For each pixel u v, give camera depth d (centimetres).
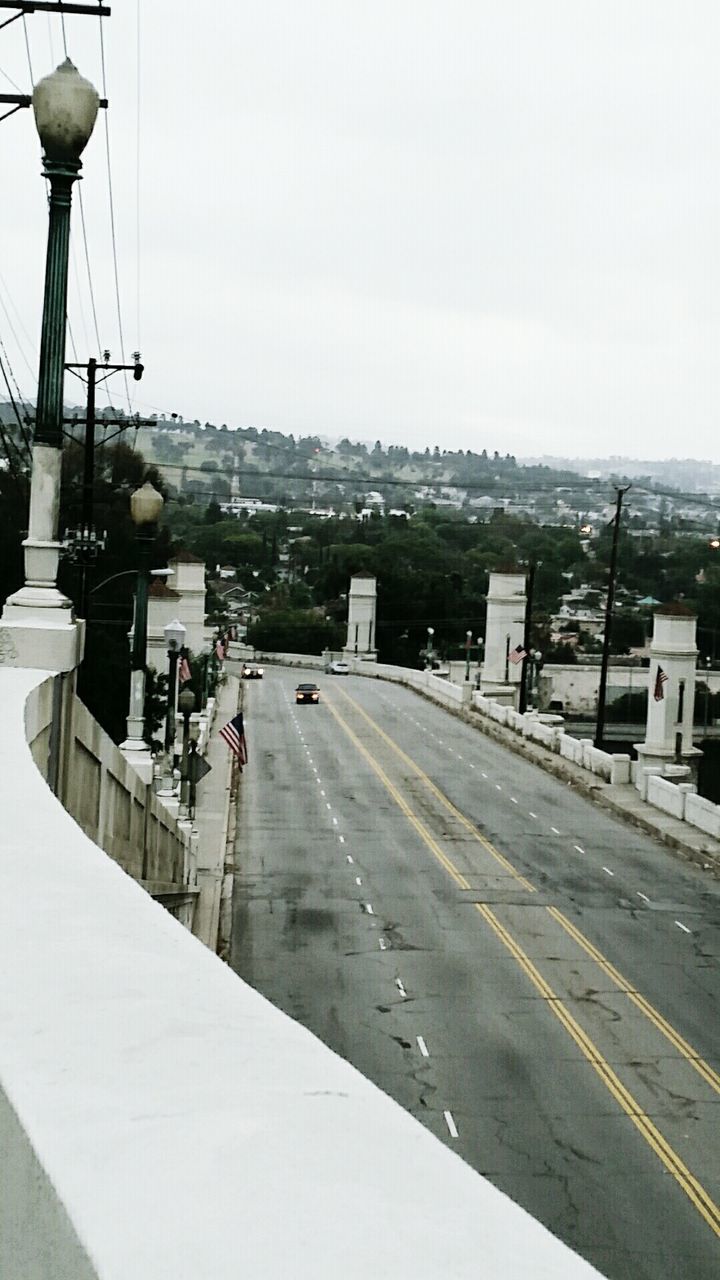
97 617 6103
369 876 3678
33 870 277
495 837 4388
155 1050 169
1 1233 155
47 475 902
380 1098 157
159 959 210
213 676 8169
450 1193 134
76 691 962
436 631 13088
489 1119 1897
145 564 2119
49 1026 177
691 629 6375
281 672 11456
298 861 3834
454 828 4519
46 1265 139
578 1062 2175
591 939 3075
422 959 2820
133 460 8262
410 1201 132
